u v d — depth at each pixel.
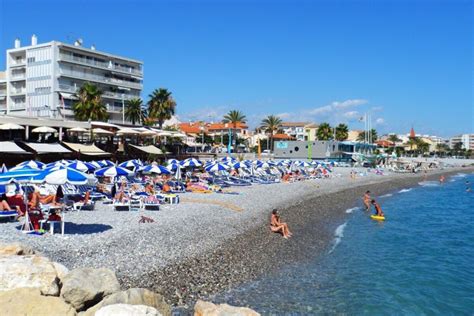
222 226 25.11
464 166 147.88
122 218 23.55
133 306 9.20
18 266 10.56
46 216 19.36
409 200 53.25
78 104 74.00
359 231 30.41
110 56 93.00
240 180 51.12
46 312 9.42
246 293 15.94
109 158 55.53
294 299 15.88
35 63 85.38
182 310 13.61
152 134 64.00
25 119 48.81
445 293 17.89
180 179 42.66
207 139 137.50
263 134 159.75
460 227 34.09
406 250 25.23
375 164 104.50
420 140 194.62
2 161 42.44
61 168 18.62
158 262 17.00
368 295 17.02
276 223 26.62
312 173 68.62
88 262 15.53
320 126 147.12
